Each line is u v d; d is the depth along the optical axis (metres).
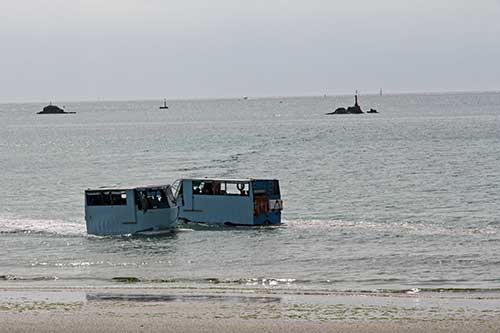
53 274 61.22
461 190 116.00
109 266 64.94
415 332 40.81
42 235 82.62
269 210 85.56
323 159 178.00
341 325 42.16
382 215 93.69
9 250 73.69
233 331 41.34
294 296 50.47
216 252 71.06
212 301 48.84
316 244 73.88
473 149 196.12
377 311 45.31
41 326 42.66
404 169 150.38
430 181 128.62
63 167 175.75
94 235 82.19
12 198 118.75
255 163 171.75
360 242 74.50
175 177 146.00
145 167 168.00
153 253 71.31
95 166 175.62
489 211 95.19
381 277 58.81
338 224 86.38
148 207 81.31
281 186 126.44
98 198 82.31
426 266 62.81
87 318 44.16
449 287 54.19
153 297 50.34
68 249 74.12
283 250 71.12
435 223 86.62
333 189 120.56
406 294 51.06
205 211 86.88
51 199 116.69
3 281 57.84
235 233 81.38
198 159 186.12
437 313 44.66
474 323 42.19
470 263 63.62
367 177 137.50
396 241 74.69
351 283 56.47
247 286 55.12
